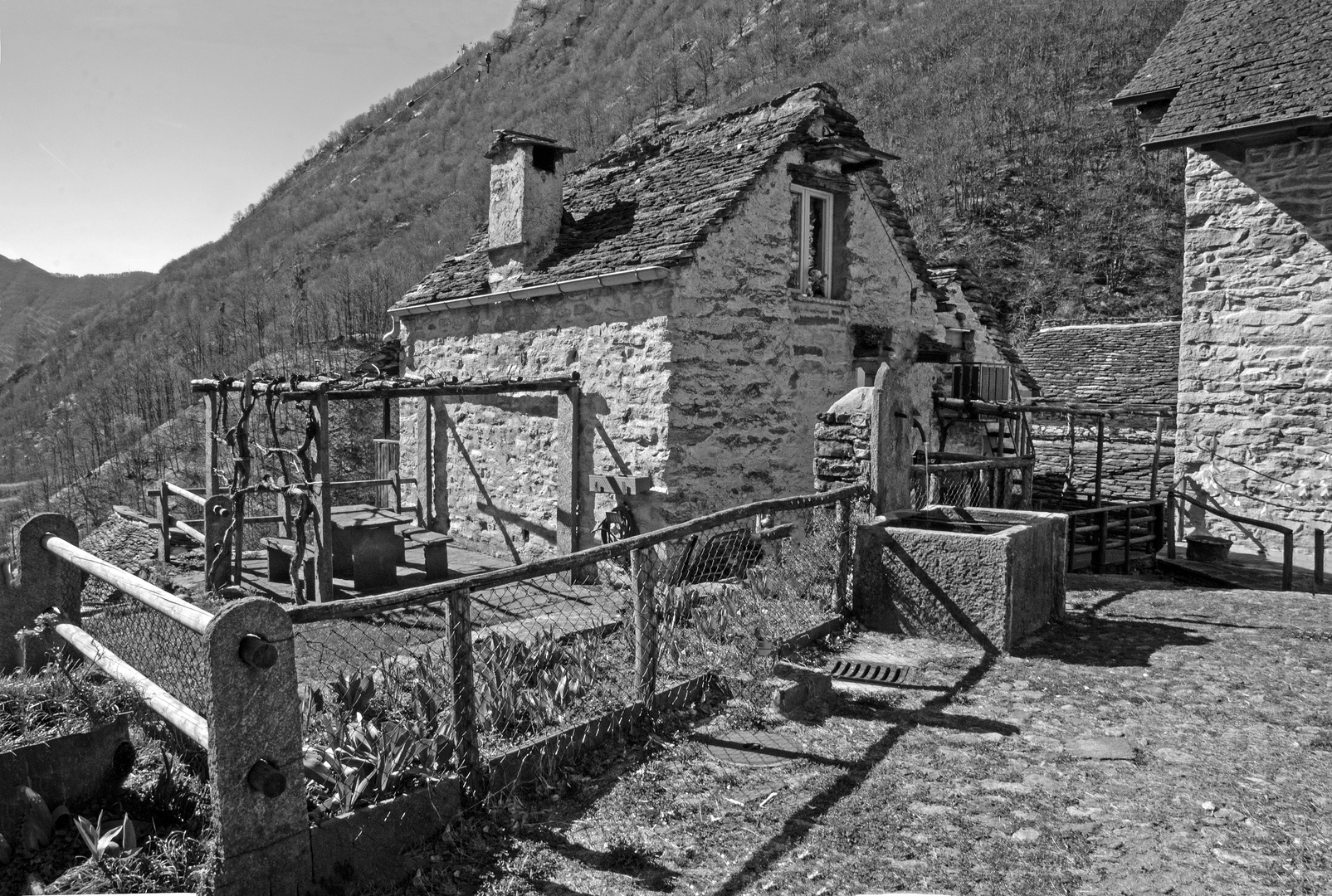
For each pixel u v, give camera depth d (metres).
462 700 3.50
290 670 2.87
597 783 3.83
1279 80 11.16
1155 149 11.90
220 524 10.27
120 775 3.53
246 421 10.05
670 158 12.06
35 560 4.43
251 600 2.79
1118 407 15.77
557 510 11.09
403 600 3.26
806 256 11.27
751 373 10.30
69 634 4.07
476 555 12.43
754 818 3.50
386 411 15.09
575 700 4.39
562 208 11.78
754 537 6.41
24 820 3.19
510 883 3.07
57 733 3.42
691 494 9.73
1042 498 14.48
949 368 13.02
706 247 9.72
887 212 12.24
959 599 5.68
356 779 3.22
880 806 3.57
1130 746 4.09
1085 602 6.85
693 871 3.13
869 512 6.48
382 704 4.03
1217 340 11.98
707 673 4.84
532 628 5.38
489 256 12.06
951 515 6.58
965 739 4.22
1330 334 11.09
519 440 11.86
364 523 9.71
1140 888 2.96
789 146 10.48
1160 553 10.67
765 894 2.97
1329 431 11.15
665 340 9.54
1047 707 4.62
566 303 10.87
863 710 4.62
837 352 11.41
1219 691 4.81
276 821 2.83
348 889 3.00
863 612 6.09
